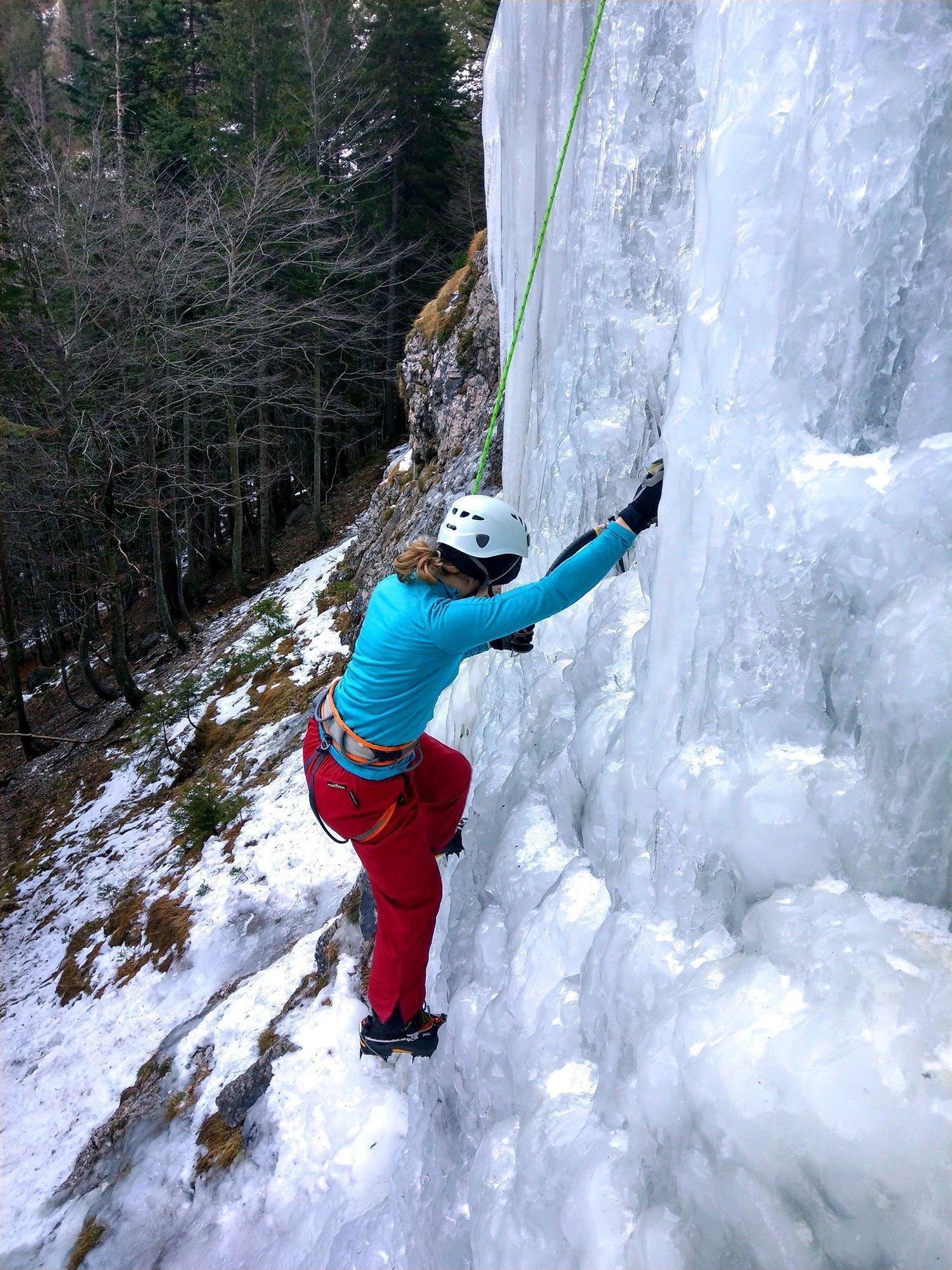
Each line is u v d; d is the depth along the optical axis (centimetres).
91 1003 708
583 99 292
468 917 284
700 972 145
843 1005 116
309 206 1683
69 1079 621
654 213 255
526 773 270
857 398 146
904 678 123
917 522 128
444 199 2355
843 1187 107
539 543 316
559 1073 191
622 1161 156
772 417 155
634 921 178
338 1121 375
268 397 1866
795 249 152
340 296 1941
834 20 144
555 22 322
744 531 156
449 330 838
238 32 2053
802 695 146
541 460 327
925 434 136
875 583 133
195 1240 377
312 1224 342
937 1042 108
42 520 1552
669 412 185
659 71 250
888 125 136
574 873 222
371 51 2192
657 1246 134
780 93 155
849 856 132
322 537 1956
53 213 1330
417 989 242
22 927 930
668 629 180
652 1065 140
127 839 985
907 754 124
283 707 1042
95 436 1355
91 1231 420
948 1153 102
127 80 2339
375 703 208
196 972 664
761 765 147
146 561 1959
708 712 164
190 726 1151
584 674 244
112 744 1324
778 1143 114
